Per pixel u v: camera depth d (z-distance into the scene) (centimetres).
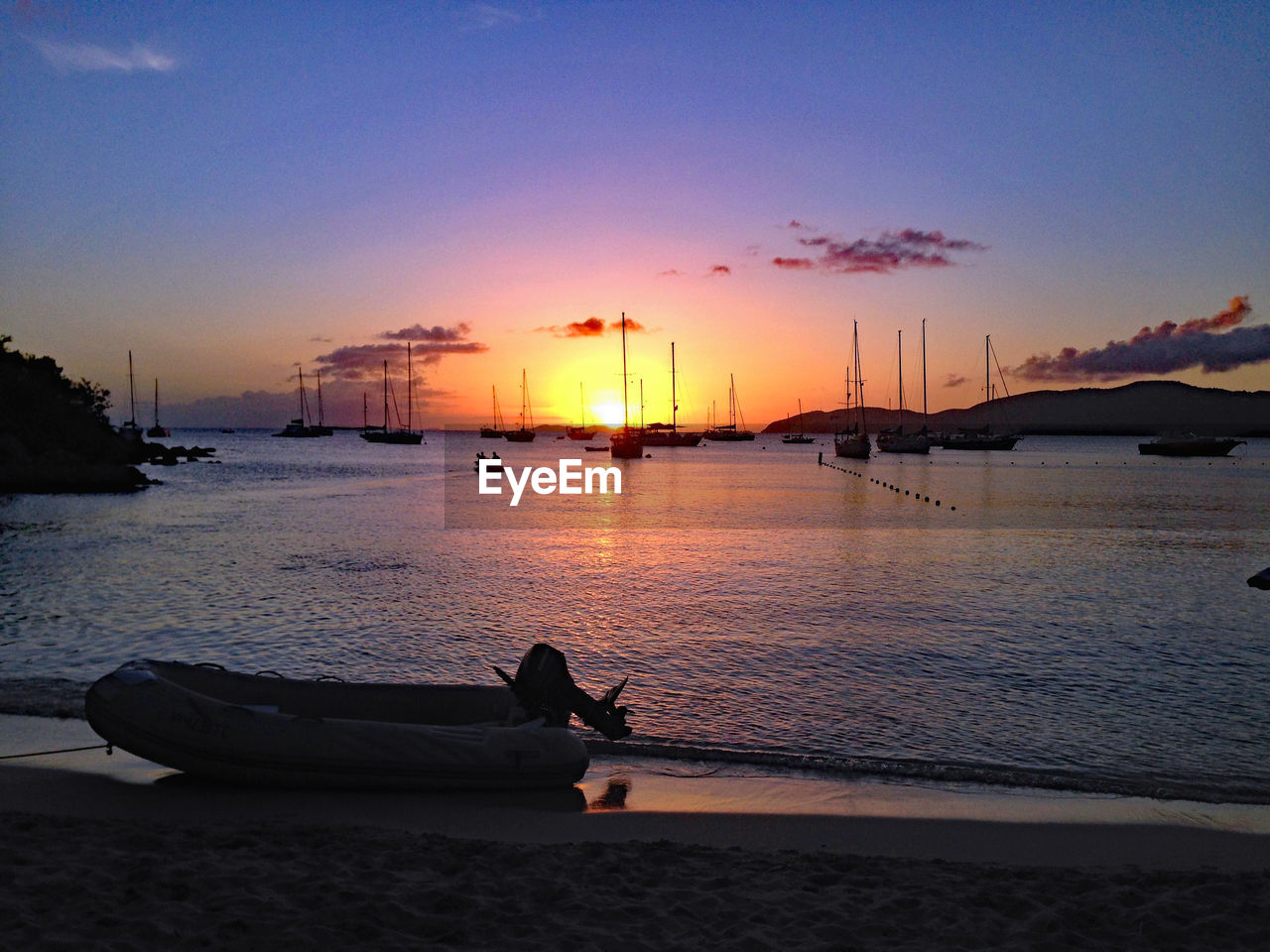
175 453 11444
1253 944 486
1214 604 1894
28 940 442
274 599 1886
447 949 455
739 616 1738
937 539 3198
